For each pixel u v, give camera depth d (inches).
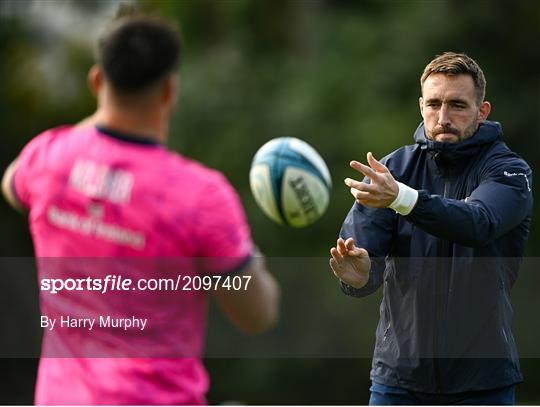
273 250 2588.6
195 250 475.5
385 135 2559.1
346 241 674.2
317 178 767.7
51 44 3129.9
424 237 702.5
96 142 484.7
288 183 761.0
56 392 481.7
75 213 480.1
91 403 474.6
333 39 2847.0
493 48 2689.5
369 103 2684.5
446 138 695.1
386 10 2829.7
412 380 697.0
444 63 701.9
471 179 701.3
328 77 2760.8
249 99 2915.8
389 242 714.8
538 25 2669.8
